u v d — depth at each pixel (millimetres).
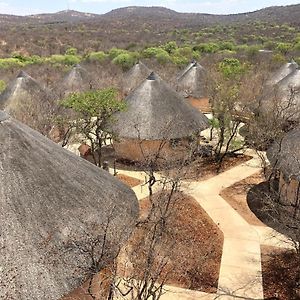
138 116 27141
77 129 25547
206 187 24016
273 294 15195
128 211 13781
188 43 109438
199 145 29547
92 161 27547
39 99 30500
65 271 10555
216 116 28984
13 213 10773
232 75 31516
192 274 15977
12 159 11852
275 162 21203
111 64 65812
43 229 10977
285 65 45125
